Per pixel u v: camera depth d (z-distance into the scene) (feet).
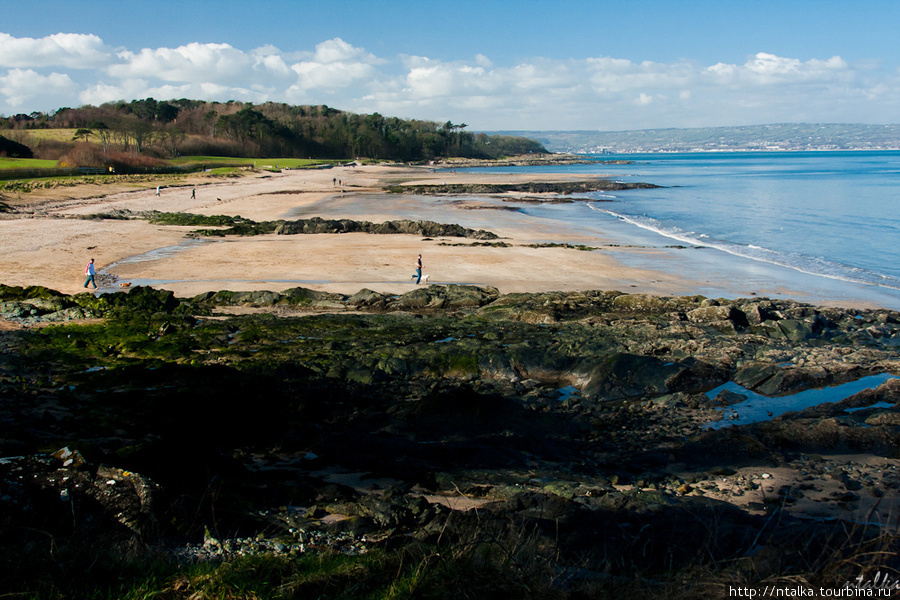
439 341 58.49
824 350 58.08
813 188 284.61
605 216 183.73
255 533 21.45
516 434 38.14
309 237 134.72
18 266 94.84
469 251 116.98
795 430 38.55
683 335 61.41
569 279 93.56
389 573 17.47
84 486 20.15
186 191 256.11
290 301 76.95
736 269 102.73
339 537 21.66
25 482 19.61
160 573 16.58
